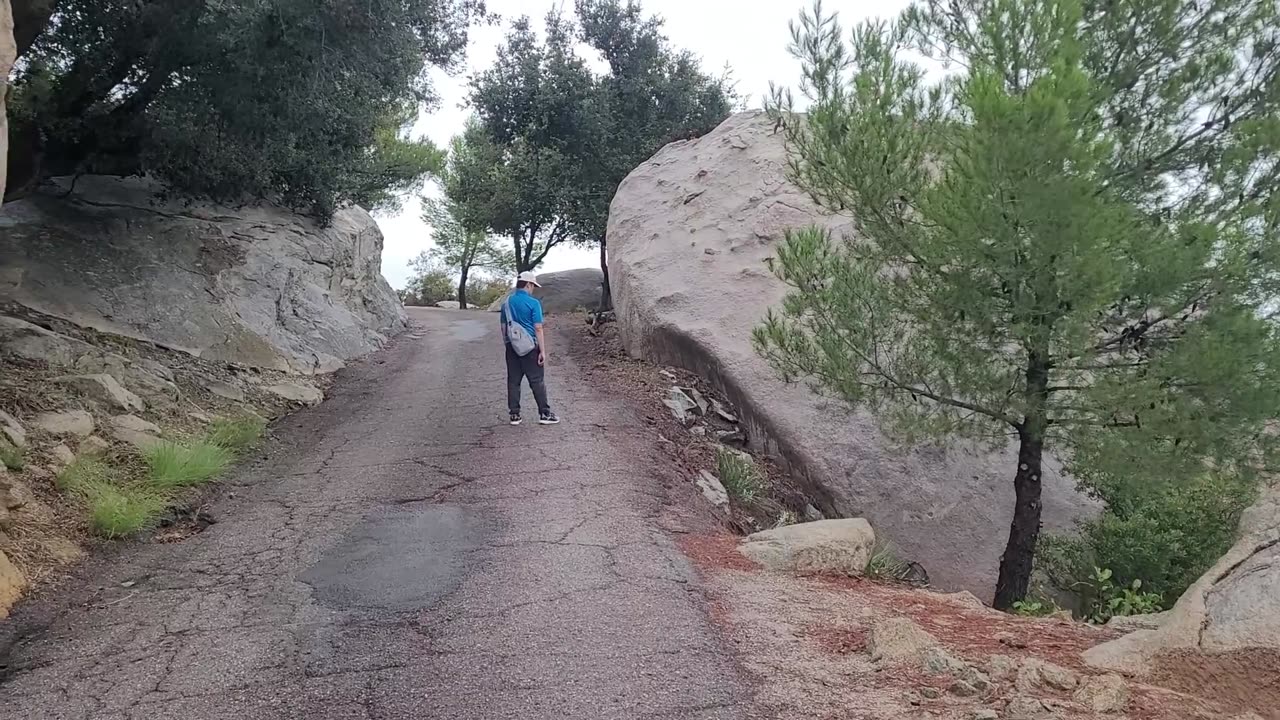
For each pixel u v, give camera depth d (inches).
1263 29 255.3
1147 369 241.4
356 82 429.4
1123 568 326.6
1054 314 235.0
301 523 252.7
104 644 173.0
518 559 213.9
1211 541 327.9
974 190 227.6
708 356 457.1
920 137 273.1
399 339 715.4
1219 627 142.8
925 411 290.7
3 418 253.9
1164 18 252.5
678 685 145.4
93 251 449.4
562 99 809.5
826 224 482.0
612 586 195.2
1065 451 329.7
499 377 502.9
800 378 407.5
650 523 248.5
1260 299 232.5
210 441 316.8
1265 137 230.1
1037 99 209.5
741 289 481.7
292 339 514.9
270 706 142.8
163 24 376.5
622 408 402.6
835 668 153.0
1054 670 144.4
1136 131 257.9
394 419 399.5
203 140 457.7
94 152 444.5
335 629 175.0
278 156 534.3
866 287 285.9
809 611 188.5
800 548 235.1
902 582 261.7
